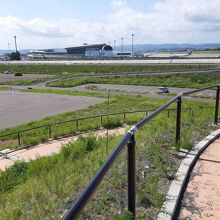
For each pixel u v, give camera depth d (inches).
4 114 1502.2
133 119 945.5
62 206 176.9
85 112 1421.0
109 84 2810.0
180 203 169.6
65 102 1803.6
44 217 165.8
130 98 1882.4
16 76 3858.3
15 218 177.6
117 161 223.6
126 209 152.6
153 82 2716.5
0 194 314.7
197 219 155.6
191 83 2561.5
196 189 184.4
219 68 2942.9
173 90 2336.4
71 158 349.4
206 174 204.7
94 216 157.2
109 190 182.2
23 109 1619.1
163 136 281.4
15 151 684.7
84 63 4215.1
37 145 727.1
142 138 293.3
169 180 193.3
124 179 194.4
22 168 434.6
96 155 305.9
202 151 247.0
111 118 959.6
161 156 227.8
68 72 3897.6
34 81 3110.2
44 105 1722.4
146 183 185.9
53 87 2721.5
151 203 166.2
